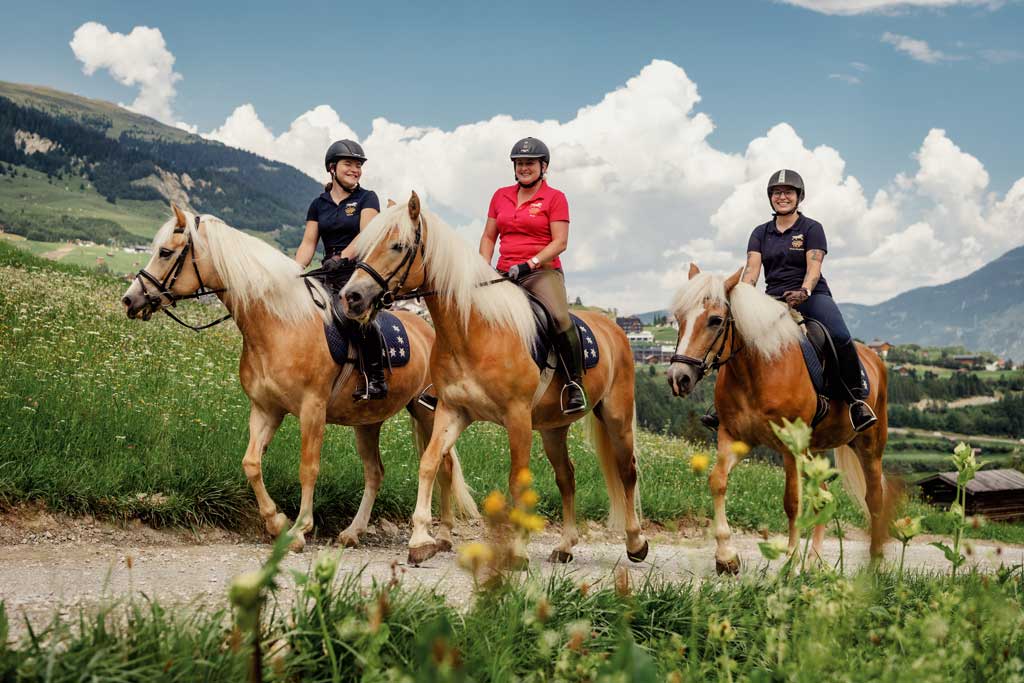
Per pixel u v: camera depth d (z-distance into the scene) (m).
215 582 5.17
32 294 15.13
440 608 3.74
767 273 7.51
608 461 7.59
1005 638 3.79
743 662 3.69
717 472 6.62
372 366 6.98
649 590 4.62
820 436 7.47
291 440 9.37
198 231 6.55
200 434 8.55
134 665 2.90
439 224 6.09
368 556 6.64
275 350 6.50
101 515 6.55
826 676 3.09
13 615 3.95
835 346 7.08
